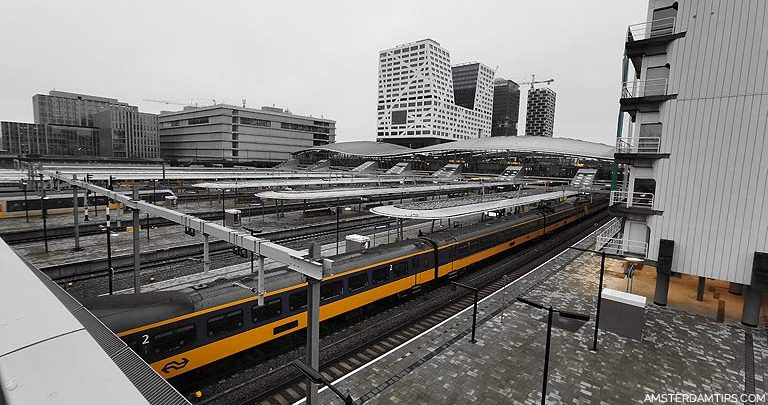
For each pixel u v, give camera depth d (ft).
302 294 55.98
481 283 87.81
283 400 43.83
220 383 47.06
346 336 60.13
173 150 520.01
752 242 63.00
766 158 61.05
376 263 67.36
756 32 60.49
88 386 14.16
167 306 43.93
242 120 451.12
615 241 84.02
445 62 620.49
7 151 411.13
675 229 69.67
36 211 137.49
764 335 62.18
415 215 87.15
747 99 61.87
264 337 51.98
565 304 74.38
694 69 65.87
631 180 76.28
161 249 98.84
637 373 50.88
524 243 126.62
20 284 23.47
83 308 26.81
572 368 51.62
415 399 44.24
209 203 176.96
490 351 55.31
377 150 438.81
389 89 636.89
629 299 60.95
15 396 13.17
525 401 44.45
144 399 13.88
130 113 454.40
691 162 67.26
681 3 66.39
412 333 61.67
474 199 123.65
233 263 95.40
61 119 514.68
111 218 137.18
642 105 72.79
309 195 137.18
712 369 52.21
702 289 76.69
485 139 368.89
